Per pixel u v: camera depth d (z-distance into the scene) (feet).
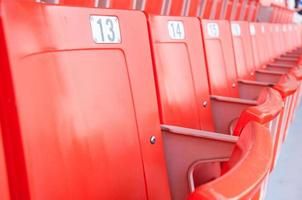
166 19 4.80
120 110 3.13
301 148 10.43
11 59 2.09
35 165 2.20
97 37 2.98
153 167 3.52
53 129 2.40
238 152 1.99
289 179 8.13
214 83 6.60
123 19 3.33
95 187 2.76
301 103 17.28
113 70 3.12
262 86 7.85
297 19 33.63
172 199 4.00
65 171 2.48
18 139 2.11
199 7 8.81
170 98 4.55
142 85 3.47
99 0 4.40
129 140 3.21
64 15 2.65
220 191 1.29
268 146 1.90
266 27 13.41
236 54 8.73
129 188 3.16
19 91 2.12
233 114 5.92
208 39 6.57
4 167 2.08
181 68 5.02
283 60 13.74
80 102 2.70
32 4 2.35
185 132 3.83
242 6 14.01
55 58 2.52
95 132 2.81
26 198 2.15
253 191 1.42
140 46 3.51
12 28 2.13
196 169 4.19
